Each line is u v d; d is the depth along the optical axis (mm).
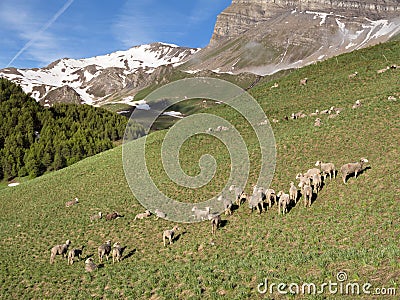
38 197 49375
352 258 17891
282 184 31719
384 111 40156
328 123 41938
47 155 95500
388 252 17094
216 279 19406
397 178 25812
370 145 33344
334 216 23688
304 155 35969
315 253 19641
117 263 25609
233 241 24422
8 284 25500
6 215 43875
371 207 23219
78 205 40969
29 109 117438
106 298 21094
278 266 19328
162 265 23531
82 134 110625
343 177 27781
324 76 66688
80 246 30062
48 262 28281
